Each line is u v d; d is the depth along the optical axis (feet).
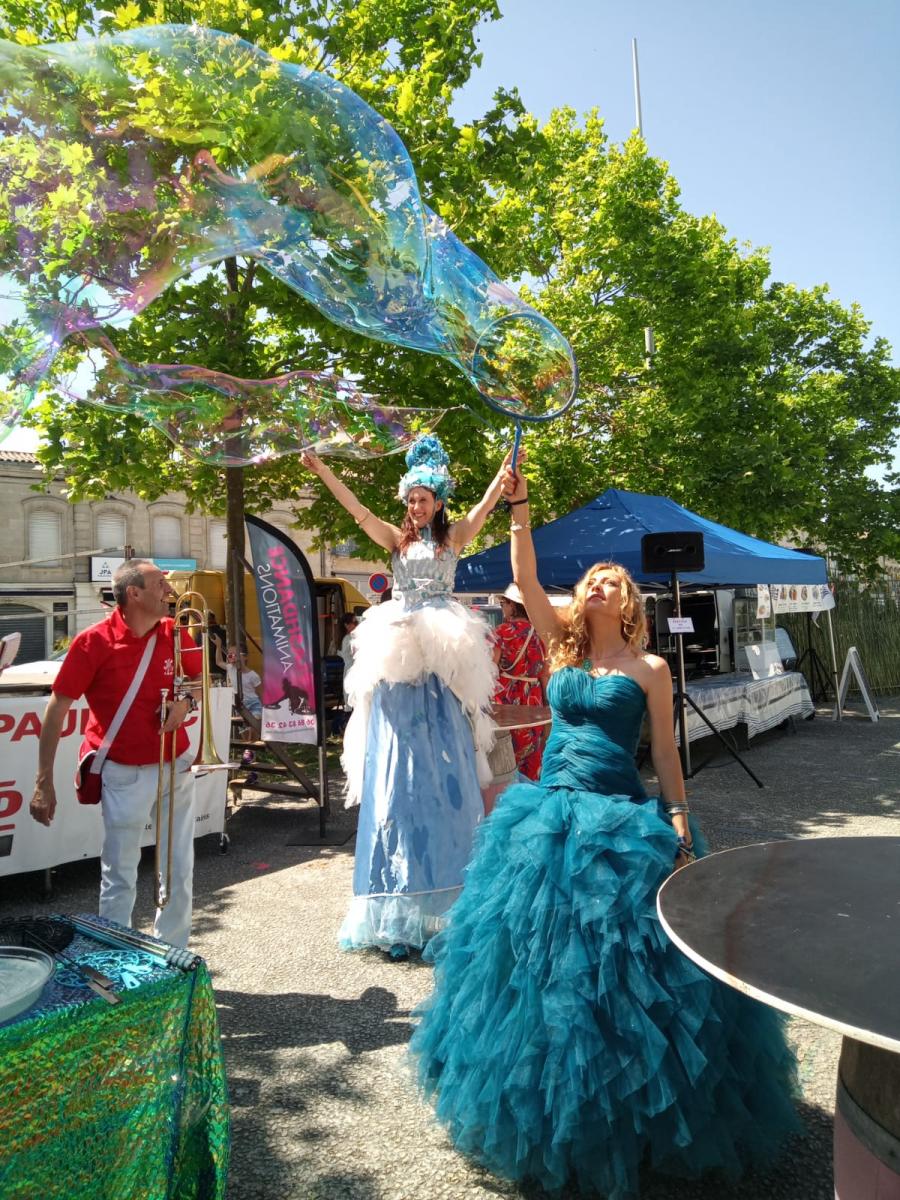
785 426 45.73
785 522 44.75
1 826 14.30
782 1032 6.97
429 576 12.50
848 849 6.69
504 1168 6.68
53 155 7.67
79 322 8.14
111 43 8.08
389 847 11.72
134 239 8.36
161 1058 5.41
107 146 7.98
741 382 45.62
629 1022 6.21
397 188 10.09
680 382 43.60
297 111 9.25
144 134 8.20
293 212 9.62
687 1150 6.34
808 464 45.03
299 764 28.55
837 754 28.99
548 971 6.51
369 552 31.81
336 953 11.98
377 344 24.64
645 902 6.54
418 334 10.52
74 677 9.48
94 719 9.86
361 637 12.30
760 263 53.62
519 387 9.41
